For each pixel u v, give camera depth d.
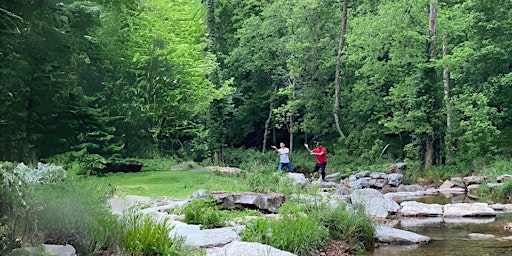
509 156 21.16
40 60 13.02
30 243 4.80
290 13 32.16
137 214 6.29
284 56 33.56
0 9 9.88
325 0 31.56
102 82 21.11
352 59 28.16
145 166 20.42
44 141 14.27
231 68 36.12
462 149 21.47
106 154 18.59
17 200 4.68
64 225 5.12
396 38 25.23
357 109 30.06
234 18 37.06
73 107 16.12
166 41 22.83
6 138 13.11
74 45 13.82
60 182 5.68
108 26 19.75
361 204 8.58
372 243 7.68
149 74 22.56
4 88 12.06
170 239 5.78
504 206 11.62
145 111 22.22
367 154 27.16
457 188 17.59
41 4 11.67
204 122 30.66
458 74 26.23
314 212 7.91
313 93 31.95
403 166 22.33
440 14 25.44
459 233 8.55
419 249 7.29
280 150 19.16
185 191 12.88
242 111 36.31
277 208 9.56
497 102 25.47
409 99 22.78
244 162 29.27
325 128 32.50
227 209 9.34
